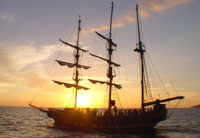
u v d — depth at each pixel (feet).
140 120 145.38
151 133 145.28
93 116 154.92
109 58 179.63
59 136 130.00
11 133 142.31
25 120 269.23
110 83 172.14
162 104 144.97
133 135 134.82
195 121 276.21
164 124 224.53
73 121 162.71
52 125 194.29
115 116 149.59
